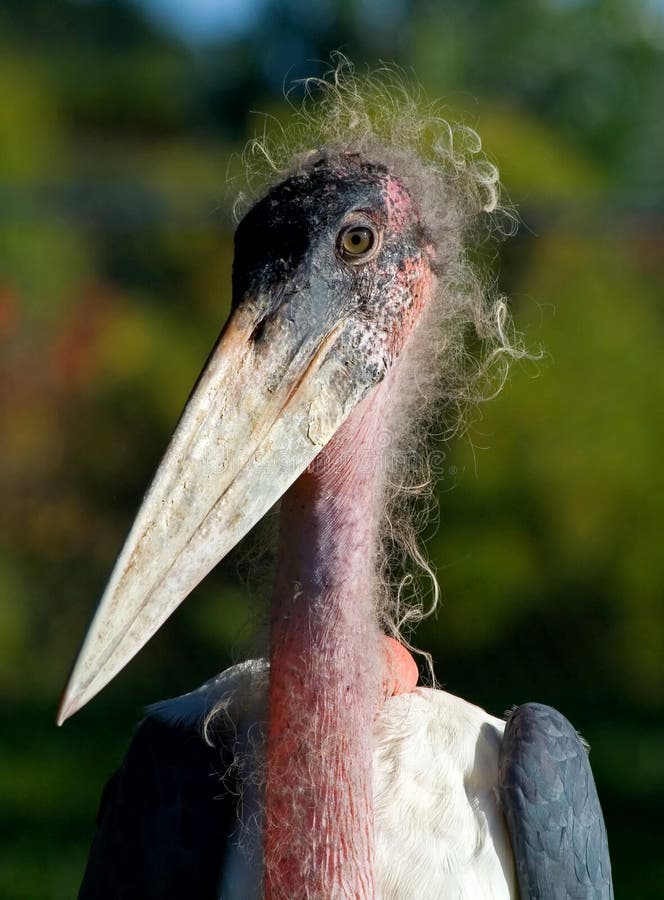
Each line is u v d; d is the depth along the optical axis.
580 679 19.25
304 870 4.52
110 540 22.69
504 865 4.84
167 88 38.28
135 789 5.01
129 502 22.69
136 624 4.39
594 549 19.11
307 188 4.81
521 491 18.77
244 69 39.34
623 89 39.56
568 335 19.34
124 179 27.77
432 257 5.08
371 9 38.09
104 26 41.88
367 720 4.62
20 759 14.41
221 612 20.08
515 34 39.16
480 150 6.03
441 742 4.91
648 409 19.30
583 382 19.12
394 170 5.05
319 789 4.54
